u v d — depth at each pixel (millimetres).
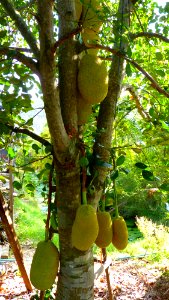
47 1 1319
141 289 4109
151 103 2523
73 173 1660
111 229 1786
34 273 1664
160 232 5422
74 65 1655
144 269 4719
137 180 7852
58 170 1680
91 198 1755
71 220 1705
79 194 1712
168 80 2717
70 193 1686
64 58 1645
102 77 1644
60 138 1524
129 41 1678
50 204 1816
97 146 1800
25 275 3467
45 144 1897
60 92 1651
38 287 1672
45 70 1381
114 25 1624
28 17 2941
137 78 2945
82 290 1754
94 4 1733
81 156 1697
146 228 5617
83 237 1543
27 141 2582
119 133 2914
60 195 1706
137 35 1865
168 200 2334
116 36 1639
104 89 1666
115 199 1918
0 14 2484
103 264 3047
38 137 1931
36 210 9125
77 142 1651
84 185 1671
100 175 1768
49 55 1358
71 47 1651
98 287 4062
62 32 1667
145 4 2803
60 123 1487
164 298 3895
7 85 2178
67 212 1702
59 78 1664
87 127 2279
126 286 4172
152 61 2721
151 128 2363
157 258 4992
